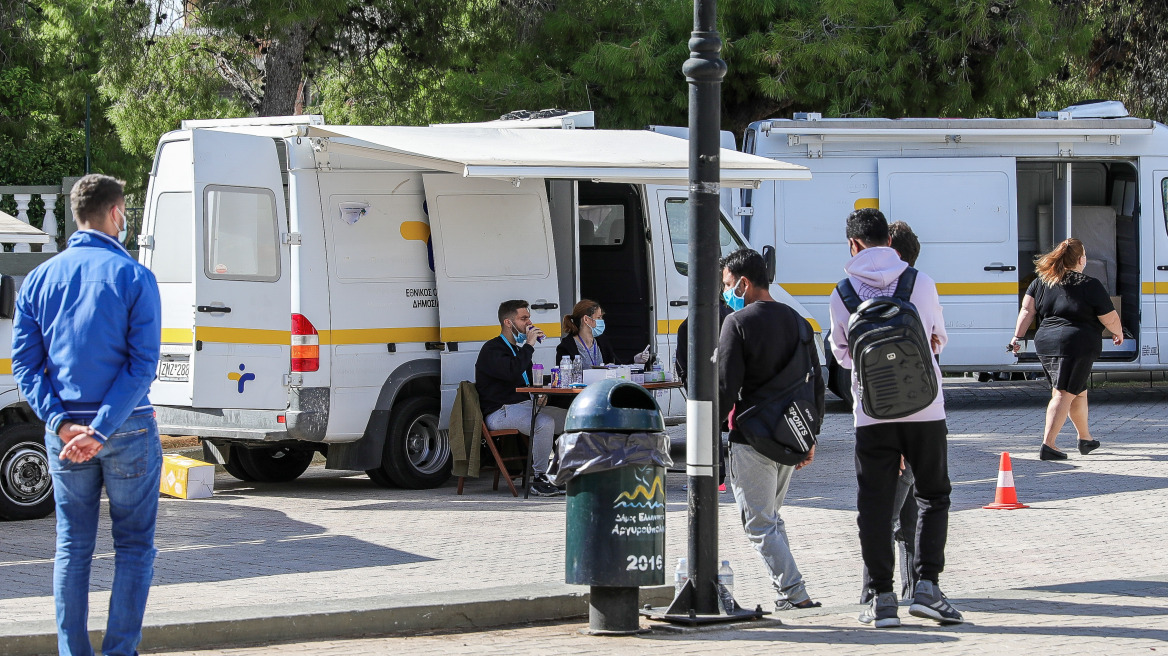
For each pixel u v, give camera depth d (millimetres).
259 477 39156
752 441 21625
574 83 59625
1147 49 75688
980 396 59938
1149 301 54219
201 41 57156
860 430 20578
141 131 58781
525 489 35750
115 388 17000
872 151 52750
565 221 40656
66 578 17328
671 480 38281
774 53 58156
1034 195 57719
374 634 20859
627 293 42906
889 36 59344
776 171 36938
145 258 36781
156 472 17766
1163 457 40562
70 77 67688
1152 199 54281
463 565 26453
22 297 17531
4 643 18781
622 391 20984
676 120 60750
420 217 36906
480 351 36375
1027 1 61312
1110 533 29812
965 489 35844
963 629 20516
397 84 61344
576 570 20594
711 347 21078
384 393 35969
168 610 21656
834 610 22172
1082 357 39594
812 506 33594
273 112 54469
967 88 61156
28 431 31969
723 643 19891
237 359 34875
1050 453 40219
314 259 34969
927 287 20688
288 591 23781
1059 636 19922
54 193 52906
